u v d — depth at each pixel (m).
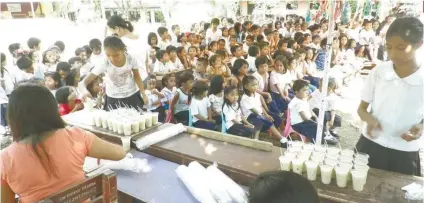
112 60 3.12
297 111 3.70
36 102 1.40
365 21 8.80
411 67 1.77
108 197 1.40
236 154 2.02
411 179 1.67
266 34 8.52
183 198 1.69
